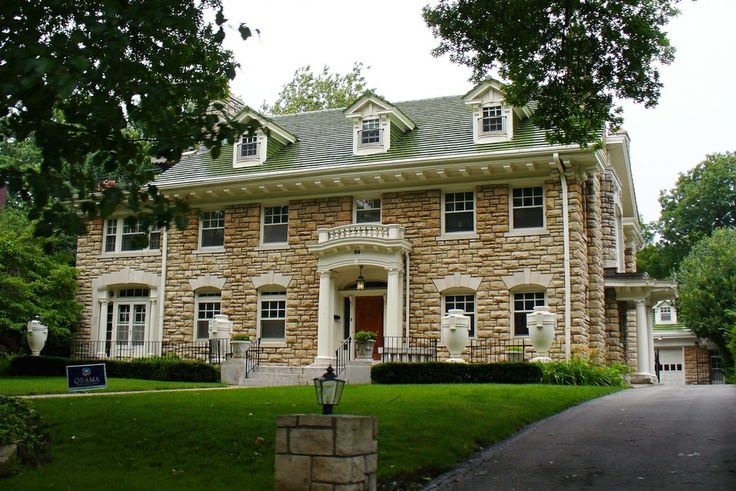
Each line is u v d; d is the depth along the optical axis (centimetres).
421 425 1141
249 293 2808
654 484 863
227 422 1115
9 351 2945
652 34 1539
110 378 2400
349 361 2388
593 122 1692
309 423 780
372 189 2700
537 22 1541
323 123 3078
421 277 2589
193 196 2906
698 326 4531
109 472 927
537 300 2477
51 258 3209
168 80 1113
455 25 1614
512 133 2569
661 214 6412
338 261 2609
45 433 1095
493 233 2531
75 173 908
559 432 1218
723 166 6059
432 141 2712
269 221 2864
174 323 2906
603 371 2219
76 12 1016
